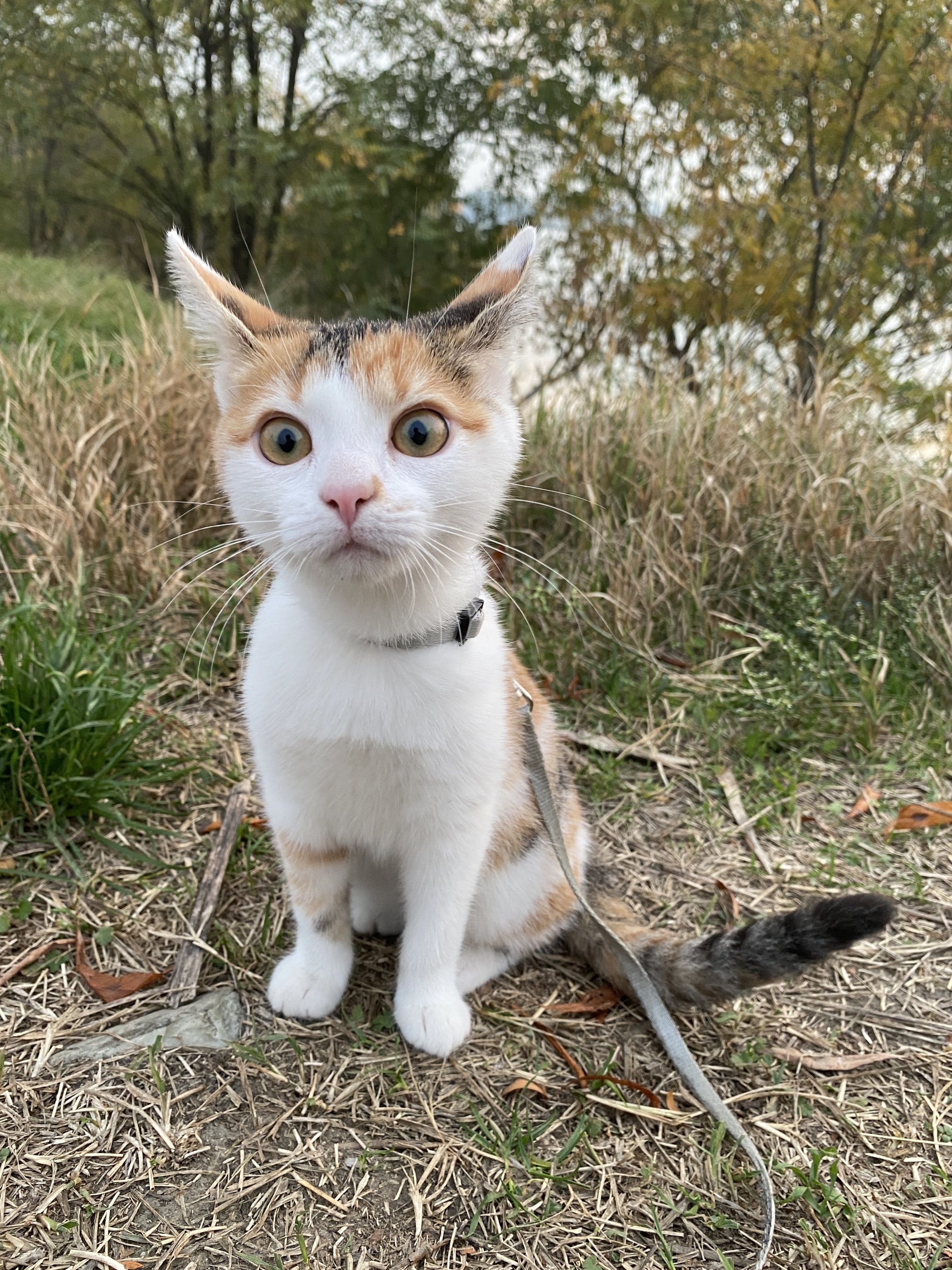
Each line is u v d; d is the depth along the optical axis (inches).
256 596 22.3
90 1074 11.9
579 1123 12.0
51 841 15.6
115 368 29.9
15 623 17.5
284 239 92.9
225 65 87.8
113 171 103.8
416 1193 11.0
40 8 87.3
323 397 10.7
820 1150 11.9
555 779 14.8
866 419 30.8
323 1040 13.0
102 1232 10.3
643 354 51.8
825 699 21.4
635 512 26.6
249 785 17.4
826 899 13.4
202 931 14.1
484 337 11.8
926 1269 10.6
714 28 51.0
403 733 11.7
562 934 15.3
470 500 11.4
